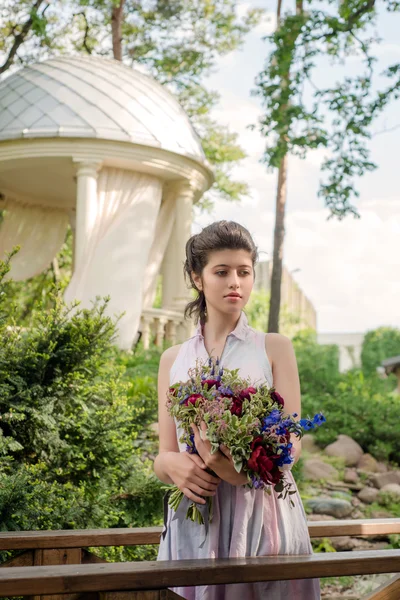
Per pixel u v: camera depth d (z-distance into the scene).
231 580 1.89
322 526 3.13
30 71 10.84
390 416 9.42
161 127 10.39
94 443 4.16
